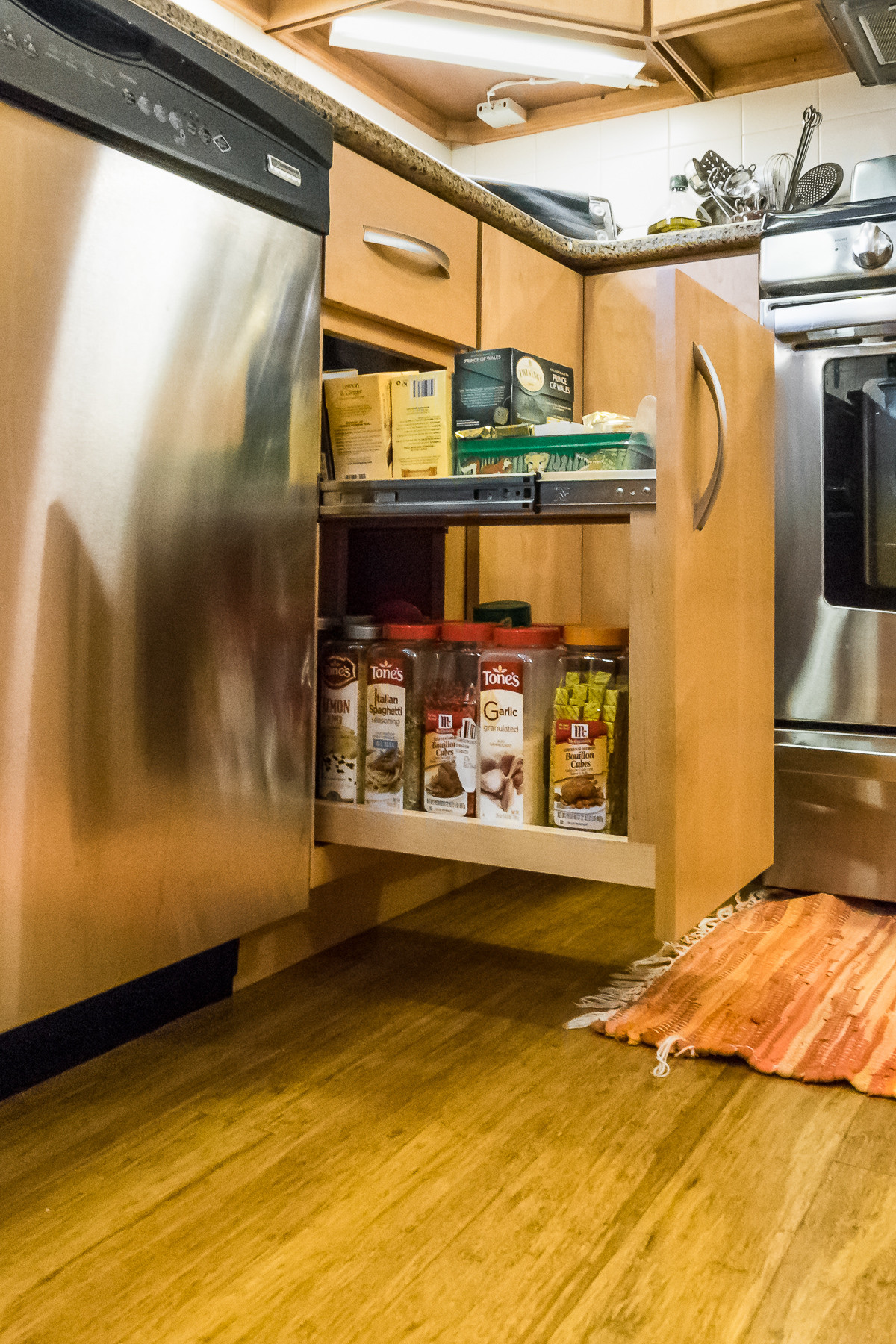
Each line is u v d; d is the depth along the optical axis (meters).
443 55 2.41
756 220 2.23
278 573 1.27
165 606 1.10
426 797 1.35
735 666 1.27
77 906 1.02
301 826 1.34
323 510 1.36
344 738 1.40
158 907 1.12
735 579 1.27
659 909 1.10
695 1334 0.71
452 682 1.37
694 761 1.14
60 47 0.95
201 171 1.12
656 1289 0.76
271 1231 0.83
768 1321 0.73
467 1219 0.85
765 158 2.65
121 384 1.04
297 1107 1.05
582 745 1.23
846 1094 1.09
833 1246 0.82
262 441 1.23
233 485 1.19
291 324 1.27
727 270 2.04
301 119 1.27
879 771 1.71
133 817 1.08
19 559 0.94
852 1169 0.94
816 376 1.76
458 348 1.79
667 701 1.08
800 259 1.75
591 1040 1.22
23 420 0.94
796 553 1.79
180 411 1.11
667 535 1.08
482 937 1.61
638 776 1.18
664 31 2.27
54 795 0.99
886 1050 1.17
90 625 1.02
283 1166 0.94
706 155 2.58
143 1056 1.17
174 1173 0.92
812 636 1.79
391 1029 1.25
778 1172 0.93
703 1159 0.95
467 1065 1.15
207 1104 1.06
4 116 0.91
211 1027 1.26
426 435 1.38
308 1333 0.71
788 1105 1.06
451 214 1.72
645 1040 1.21
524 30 2.28
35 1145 0.97
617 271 2.19
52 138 0.96
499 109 2.83
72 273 0.98
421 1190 0.90
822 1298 0.75
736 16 2.17
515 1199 0.88
